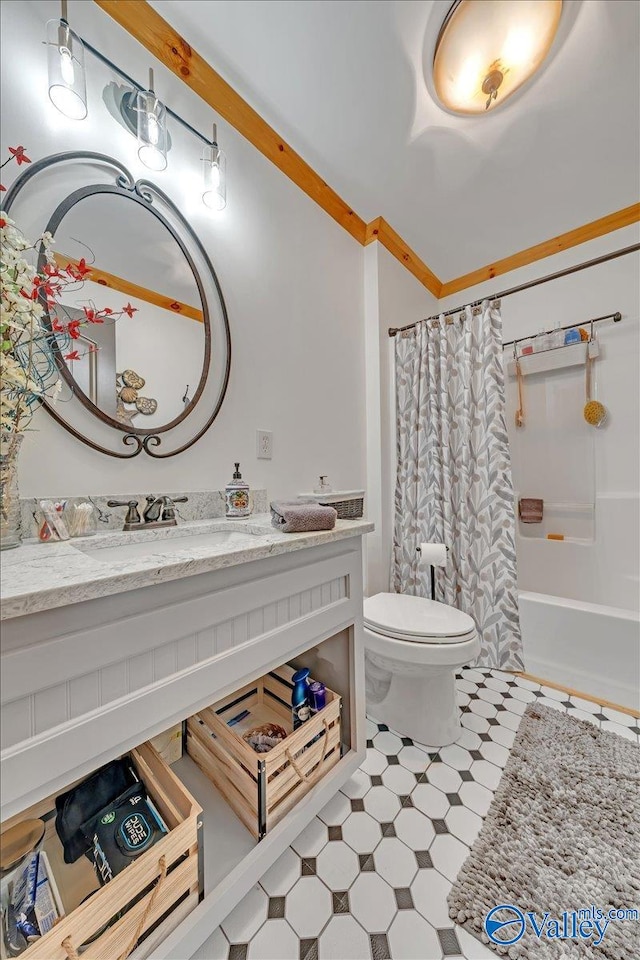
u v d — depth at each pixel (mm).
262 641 822
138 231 1122
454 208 1943
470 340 1828
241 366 1416
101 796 796
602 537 2021
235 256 1399
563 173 1713
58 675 527
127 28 1098
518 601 1717
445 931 743
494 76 1275
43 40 941
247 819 859
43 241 856
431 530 1919
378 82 1308
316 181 1741
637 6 1085
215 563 697
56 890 642
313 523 1003
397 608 1432
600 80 1289
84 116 956
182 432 1229
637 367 1938
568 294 2141
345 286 1941
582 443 2107
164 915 666
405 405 2027
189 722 1070
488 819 978
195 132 1265
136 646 610
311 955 707
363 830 955
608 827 942
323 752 998
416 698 1310
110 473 1062
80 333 1002
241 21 1133
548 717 1390
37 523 861
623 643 1469
